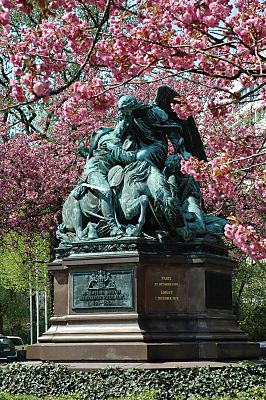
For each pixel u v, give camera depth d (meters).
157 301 12.67
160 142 14.09
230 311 13.61
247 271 33.41
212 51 10.30
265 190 10.07
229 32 9.44
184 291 12.85
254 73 8.85
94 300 12.69
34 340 54.25
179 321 12.64
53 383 10.72
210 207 22.91
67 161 24.66
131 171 13.50
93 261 12.69
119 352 12.00
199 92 24.39
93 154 14.16
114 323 12.45
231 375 10.45
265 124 25.22
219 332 12.76
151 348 11.88
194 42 9.60
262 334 39.75
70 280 12.91
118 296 12.54
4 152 24.34
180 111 11.25
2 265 38.56
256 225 22.94
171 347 12.04
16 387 10.91
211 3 8.89
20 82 8.59
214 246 13.39
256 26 8.83
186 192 13.90
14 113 26.92
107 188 13.42
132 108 13.75
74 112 10.68
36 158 24.30
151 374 10.46
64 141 25.50
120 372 10.79
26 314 53.81
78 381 10.66
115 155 13.76
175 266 12.84
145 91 25.69
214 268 13.16
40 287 39.88
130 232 12.93
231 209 23.27
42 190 24.08
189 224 13.33
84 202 13.62
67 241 13.59
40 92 8.31
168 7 9.37
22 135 25.72
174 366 11.30
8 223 24.05
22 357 29.59
